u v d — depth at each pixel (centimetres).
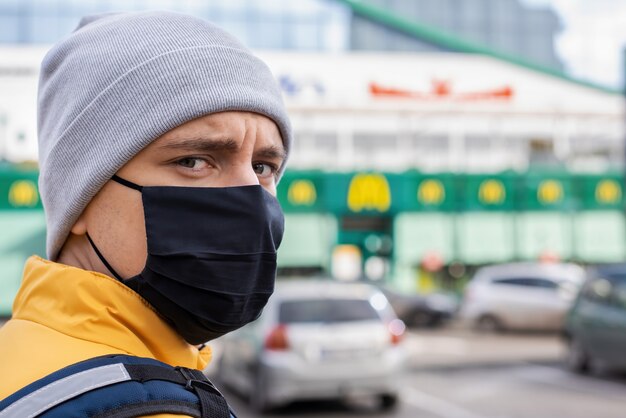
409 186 2752
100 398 90
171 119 110
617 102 3194
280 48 3095
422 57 3028
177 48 113
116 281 107
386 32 3123
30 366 96
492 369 1135
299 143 2842
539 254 2830
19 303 112
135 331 108
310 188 2694
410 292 2117
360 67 2984
